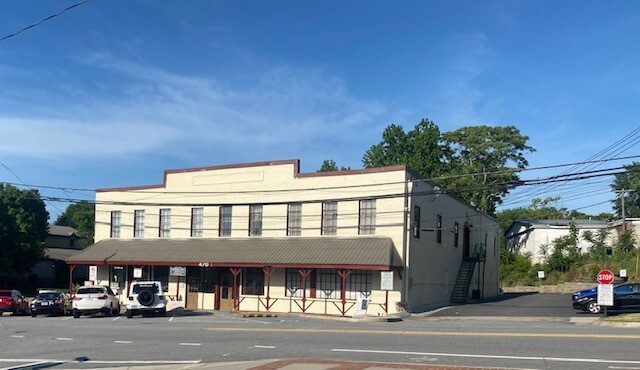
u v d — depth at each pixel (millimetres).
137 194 41156
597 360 13094
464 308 33844
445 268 38594
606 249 55969
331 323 25703
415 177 33531
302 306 33938
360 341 17453
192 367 13445
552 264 59094
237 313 33531
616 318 23734
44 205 64500
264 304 35125
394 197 31000
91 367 14055
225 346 16938
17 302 36344
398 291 31312
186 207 39188
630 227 57219
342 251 31906
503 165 69375
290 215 35438
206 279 37562
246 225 36781
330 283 33438
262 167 36562
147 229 40500
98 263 38844
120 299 40125
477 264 45625
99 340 19281
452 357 13992
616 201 86188
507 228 80312
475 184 65812
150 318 29625
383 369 12055
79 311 31578
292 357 14648
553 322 24625
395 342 17016
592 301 28688
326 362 13219
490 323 24328
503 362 13094
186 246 37844
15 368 14023
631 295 28297
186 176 39375
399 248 31688
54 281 69812
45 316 34406
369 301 31734
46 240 75125
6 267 56125
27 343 18922
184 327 23281
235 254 35031
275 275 35094
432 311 32312
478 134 69875
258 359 14453
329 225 34062
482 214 48625
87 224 105125
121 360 14992
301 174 35156
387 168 32562
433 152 64000
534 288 56125
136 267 39844
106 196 42469
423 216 34688
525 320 26078
